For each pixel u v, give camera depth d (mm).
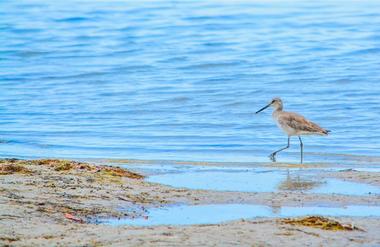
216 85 30844
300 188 15633
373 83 30609
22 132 23266
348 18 47375
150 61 36344
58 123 24688
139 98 28719
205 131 23594
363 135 22812
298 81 31250
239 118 25547
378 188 15539
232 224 12250
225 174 17266
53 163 16625
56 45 40969
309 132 20531
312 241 11445
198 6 53062
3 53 39094
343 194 14938
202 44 40094
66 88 31094
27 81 32688
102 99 28703
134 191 14609
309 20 46875
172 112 26500
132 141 22125
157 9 52188
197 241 11141
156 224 12469
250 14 49438
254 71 33469
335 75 32125
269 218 12805
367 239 11703
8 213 12344
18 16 50625
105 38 42500
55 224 12000
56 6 54938
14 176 15094
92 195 13977
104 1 56656
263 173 17422
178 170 17750
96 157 19766
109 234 11398
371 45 38688
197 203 14055
